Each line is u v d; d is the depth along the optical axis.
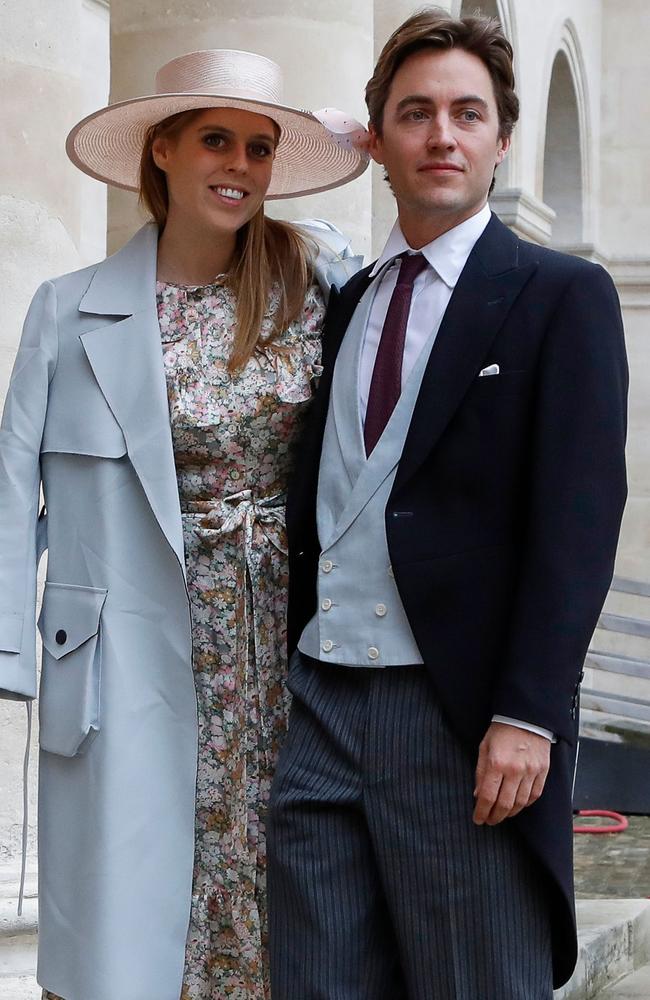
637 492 11.44
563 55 10.77
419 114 2.33
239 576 2.52
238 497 2.54
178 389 2.53
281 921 2.32
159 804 2.52
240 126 2.54
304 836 2.30
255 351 2.56
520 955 2.18
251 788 2.55
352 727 2.28
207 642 2.54
